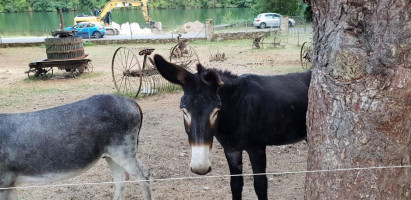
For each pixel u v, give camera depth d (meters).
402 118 2.46
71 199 5.01
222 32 29.06
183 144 7.05
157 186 5.29
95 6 63.25
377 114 2.46
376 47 2.40
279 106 3.76
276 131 3.85
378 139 2.50
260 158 3.88
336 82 2.58
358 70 2.47
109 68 17.11
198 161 2.96
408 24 2.33
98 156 4.03
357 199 2.63
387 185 2.55
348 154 2.61
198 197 4.93
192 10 65.31
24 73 15.91
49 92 12.11
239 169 4.00
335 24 2.54
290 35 28.81
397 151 2.51
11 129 3.74
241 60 18.45
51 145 3.78
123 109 4.08
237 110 3.60
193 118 3.03
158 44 26.64
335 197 2.71
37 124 3.81
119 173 4.37
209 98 3.07
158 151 6.71
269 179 5.37
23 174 3.83
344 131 2.60
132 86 12.73
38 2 62.81
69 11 63.75
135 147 4.23
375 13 2.38
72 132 3.83
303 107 3.96
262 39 25.34
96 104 4.02
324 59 2.65
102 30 29.11
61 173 3.90
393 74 2.40
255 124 3.69
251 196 4.89
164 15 57.28
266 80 3.98
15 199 3.86
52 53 14.62
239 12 59.81
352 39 2.46
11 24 46.97
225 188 5.16
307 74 4.40
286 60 17.86
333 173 2.69
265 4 38.56
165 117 8.95
